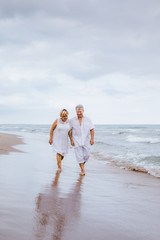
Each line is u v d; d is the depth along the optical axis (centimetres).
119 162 777
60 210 262
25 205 266
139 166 698
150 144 1488
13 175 435
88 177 500
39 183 390
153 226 236
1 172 453
